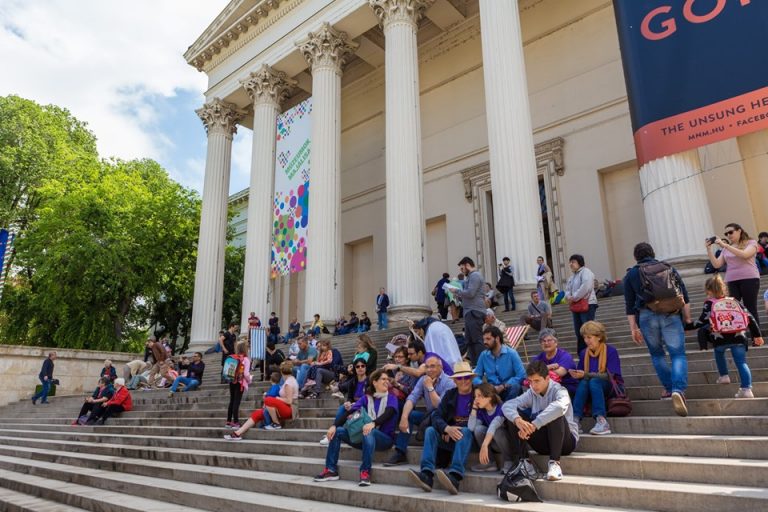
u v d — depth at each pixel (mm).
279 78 22891
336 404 9016
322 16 20953
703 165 13156
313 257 18109
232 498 5574
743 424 4801
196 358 14820
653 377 6391
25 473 9117
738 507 3596
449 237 22250
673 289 5672
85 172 29031
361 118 27250
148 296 27672
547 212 19625
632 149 17938
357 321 18094
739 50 10516
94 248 24250
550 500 4410
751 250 6715
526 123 14555
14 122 30500
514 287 13406
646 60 11672
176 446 9023
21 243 26344
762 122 10102
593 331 5688
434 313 22219
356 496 5156
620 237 18094
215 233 23219
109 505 6055
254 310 19953
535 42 21250
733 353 5445
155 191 32344
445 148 23266
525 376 5836
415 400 6070
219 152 24578
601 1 19688
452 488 4758
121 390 13055
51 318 26516
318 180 18812
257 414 8586
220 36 25000
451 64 23875
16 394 19422
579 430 5711
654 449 4844
